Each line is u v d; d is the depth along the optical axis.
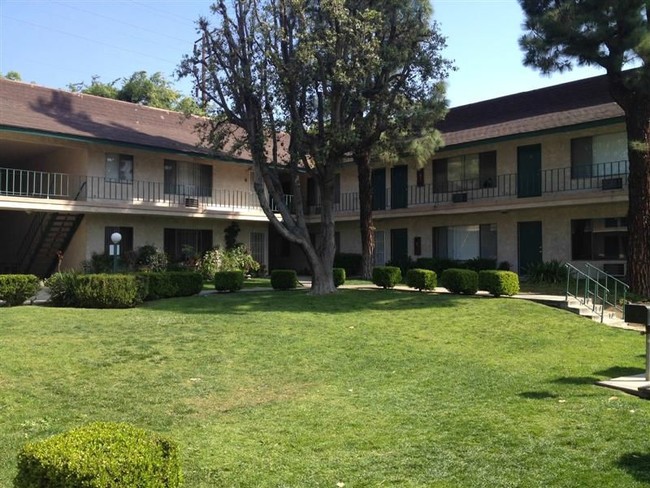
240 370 8.62
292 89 17.17
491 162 23.97
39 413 6.56
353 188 30.00
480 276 16.89
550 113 22.72
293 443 5.70
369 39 16.80
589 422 5.88
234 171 27.83
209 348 9.85
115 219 23.62
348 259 28.81
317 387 7.84
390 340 10.96
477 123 25.80
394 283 19.50
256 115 18.09
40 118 21.61
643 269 15.59
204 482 4.78
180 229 26.20
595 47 14.49
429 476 4.76
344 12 16.09
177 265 24.62
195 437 5.90
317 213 31.41
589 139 20.88
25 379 7.75
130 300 14.59
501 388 7.55
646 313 7.34
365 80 17.03
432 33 17.44
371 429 6.06
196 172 26.31
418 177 26.81
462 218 25.27
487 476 4.69
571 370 8.53
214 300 16.12
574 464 4.83
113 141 22.11
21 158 25.55
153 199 24.56
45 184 24.23
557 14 14.39
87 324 11.66
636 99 15.49
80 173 22.66
